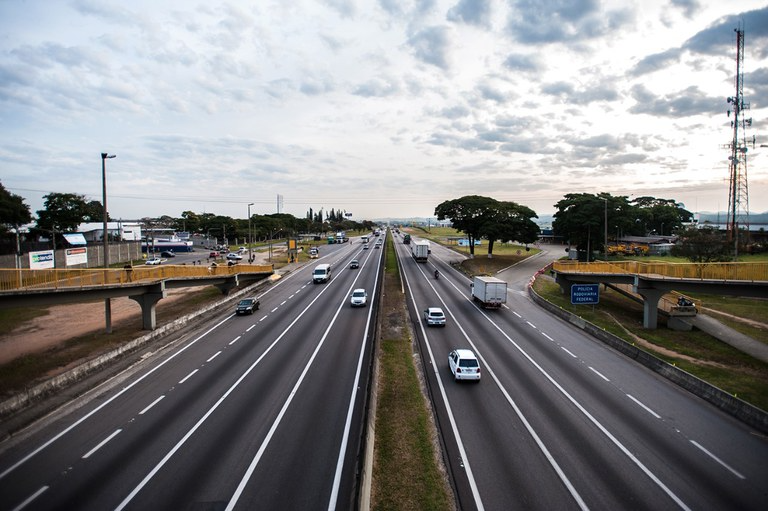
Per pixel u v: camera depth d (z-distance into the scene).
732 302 51.81
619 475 17.42
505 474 17.53
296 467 17.77
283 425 21.39
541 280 68.94
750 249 82.31
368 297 56.16
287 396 24.91
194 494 15.99
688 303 43.19
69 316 47.56
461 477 17.34
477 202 95.75
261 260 103.62
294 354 32.66
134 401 24.38
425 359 31.77
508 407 23.62
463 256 106.69
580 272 51.75
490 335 38.28
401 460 18.55
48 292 30.06
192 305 52.38
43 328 41.94
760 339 37.00
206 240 154.25
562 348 34.56
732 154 68.88
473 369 26.84
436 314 41.53
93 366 28.77
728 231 78.88
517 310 49.09
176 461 18.19
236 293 57.19
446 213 98.44
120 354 31.73
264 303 53.56
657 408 23.59
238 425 21.39
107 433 20.66
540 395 25.23
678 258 88.06
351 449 19.17
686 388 26.39
